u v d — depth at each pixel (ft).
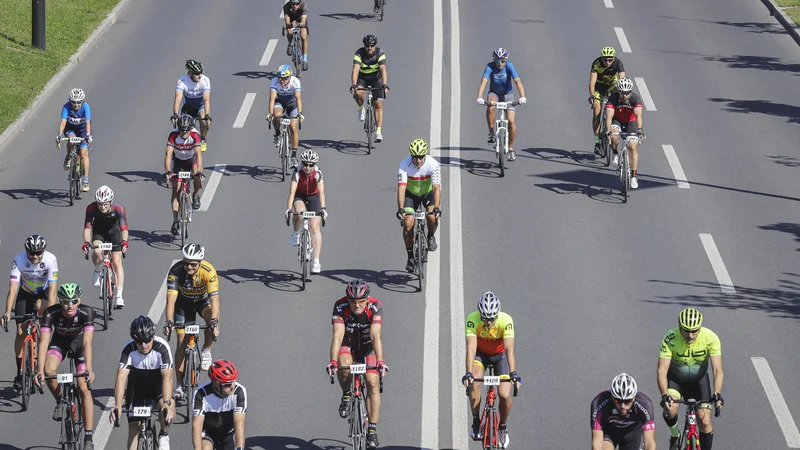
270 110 281.13
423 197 226.79
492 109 290.15
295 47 350.84
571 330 209.15
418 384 189.78
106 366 195.11
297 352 199.93
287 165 282.56
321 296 220.64
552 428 177.68
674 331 159.53
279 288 224.12
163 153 297.12
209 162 290.15
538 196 272.31
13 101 325.21
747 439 175.32
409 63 362.94
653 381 192.54
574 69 360.28
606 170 289.94
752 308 218.38
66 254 239.09
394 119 320.09
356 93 302.86
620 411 141.49
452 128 314.96
